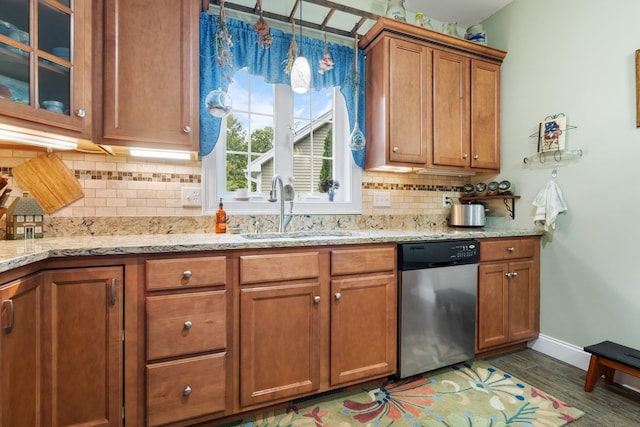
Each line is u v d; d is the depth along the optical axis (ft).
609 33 6.43
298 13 7.29
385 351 5.89
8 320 3.23
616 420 5.04
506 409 5.32
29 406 3.65
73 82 4.54
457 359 6.51
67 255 3.97
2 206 5.02
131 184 5.99
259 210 7.00
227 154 7.01
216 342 4.67
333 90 8.04
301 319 5.22
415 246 6.07
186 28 5.37
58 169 5.54
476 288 6.79
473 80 8.09
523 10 8.04
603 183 6.52
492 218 8.89
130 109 5.03
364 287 5.69
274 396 5.03
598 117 6.60
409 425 4.91
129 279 4.29
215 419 4.82
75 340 4.06
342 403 5.50
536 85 7.75
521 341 7.50
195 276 4.56
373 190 8.18
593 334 6.68
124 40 5.01
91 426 4.14
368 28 8.14
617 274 6.31
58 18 4.50
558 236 7.34
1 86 3.96
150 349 4.34
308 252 5.27
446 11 8.65
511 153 8.30
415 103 7.38
